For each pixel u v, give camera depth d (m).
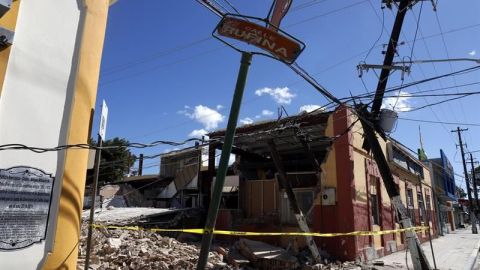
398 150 21.50
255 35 4.95
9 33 4.67
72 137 5.38
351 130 14.90
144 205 29.05
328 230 14.33
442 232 34.34
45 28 5.21
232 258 12.42
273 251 13.06
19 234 4.68
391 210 18.88
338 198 14.34
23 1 4.97
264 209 16.70
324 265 12.69
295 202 13.32
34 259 4.83
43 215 4.97
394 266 13.70
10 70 4.75
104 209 20.95
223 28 5.01
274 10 6.46
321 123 15.13
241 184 17.66
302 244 14.41
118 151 30.47
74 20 5.63
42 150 4.50
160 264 9.91
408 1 12.47
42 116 5.05
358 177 15.16
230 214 16.67
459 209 57.66
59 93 5.30
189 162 26.28
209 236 4.51
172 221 17.27
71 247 5.31
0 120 4.60
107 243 10.85
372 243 15.58
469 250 20.70
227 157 4.62
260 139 14.09
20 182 4.73
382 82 12.87
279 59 5.04
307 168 16.88
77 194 5.44
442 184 38.62
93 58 5.85
